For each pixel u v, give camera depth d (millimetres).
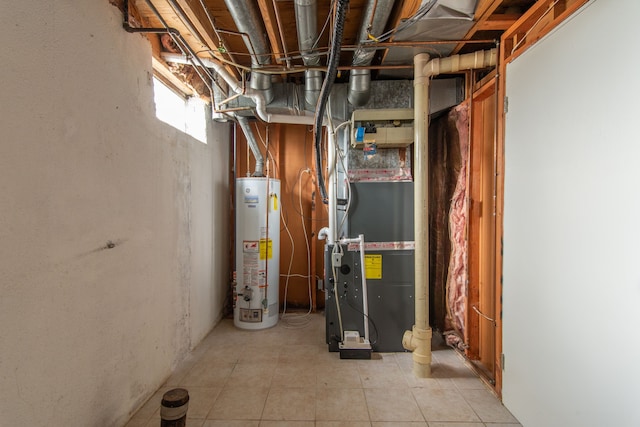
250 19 1688
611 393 1082
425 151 2064
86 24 1300
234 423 1616
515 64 1641
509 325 1694
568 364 1272
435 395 1857
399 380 2023
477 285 2250
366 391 1900
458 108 2389
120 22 1528
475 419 1643
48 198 1121
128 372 1603
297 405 1766
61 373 1182
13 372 996
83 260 1288
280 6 1958
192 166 2443
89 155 1320
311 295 3342
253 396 1849
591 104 1160
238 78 2678
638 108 987
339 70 2326
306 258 3373
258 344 2564
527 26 1610
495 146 1841
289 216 3373
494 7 1578
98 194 1374
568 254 1274
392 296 2418
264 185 2889
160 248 1933
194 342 2494
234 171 3260
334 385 1966
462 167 2369
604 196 1107
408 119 2248
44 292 1106
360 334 2422
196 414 1685
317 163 2295
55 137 1150
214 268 2953
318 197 3334
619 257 1051
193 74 2432
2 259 961
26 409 1039
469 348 2244
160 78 2223
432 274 2857
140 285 1707
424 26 1750
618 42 1050
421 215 2076
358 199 2420
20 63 1013
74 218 1242
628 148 1019
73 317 1238
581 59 1206
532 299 1498
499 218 1794
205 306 2730
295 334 2771
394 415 1680
